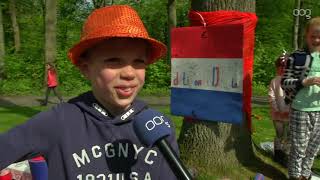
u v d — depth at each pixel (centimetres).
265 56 1975
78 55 144
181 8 2692
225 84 370
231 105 368
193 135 470
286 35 2505
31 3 2750
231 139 472
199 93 387
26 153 140
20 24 2517
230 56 363
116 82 138
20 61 1881
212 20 399
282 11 2588
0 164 139
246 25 400
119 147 142
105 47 137
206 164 462
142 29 139
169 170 144
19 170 291
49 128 141
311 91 416
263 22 2516
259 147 566
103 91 140
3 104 1270
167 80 1772
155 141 137
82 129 142
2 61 1780
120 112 144
